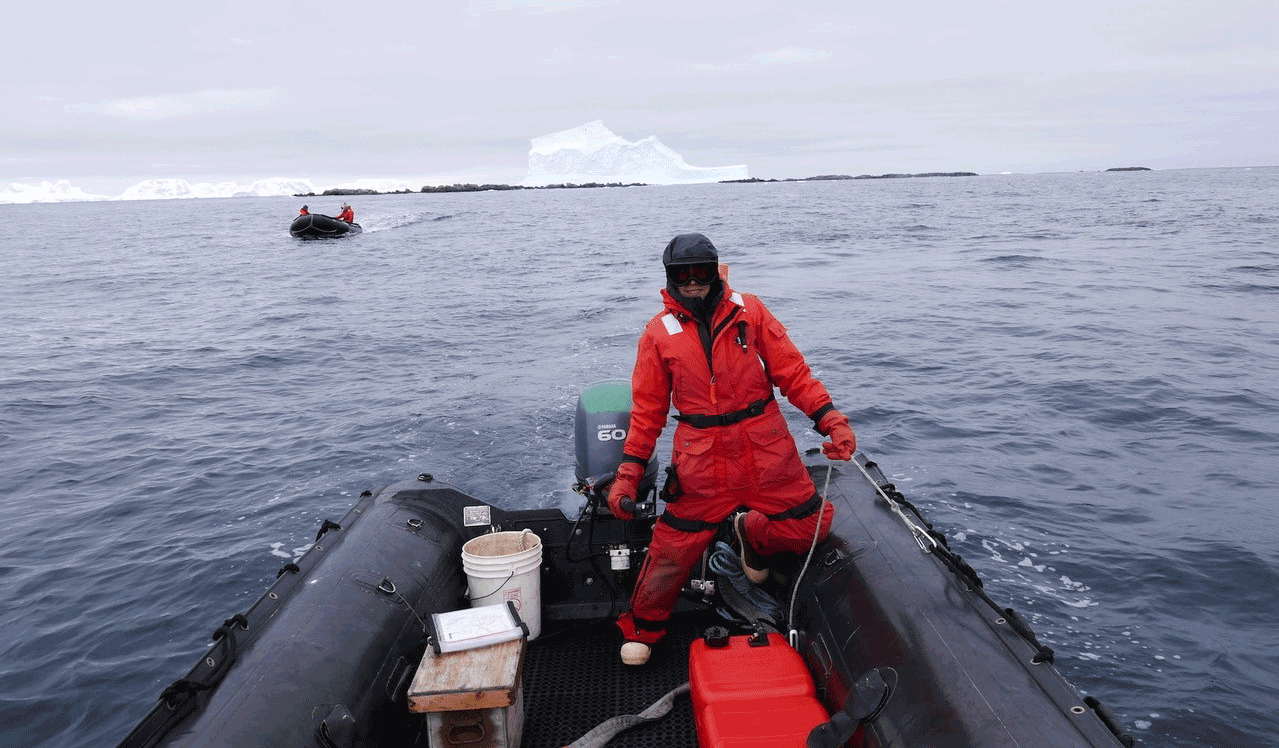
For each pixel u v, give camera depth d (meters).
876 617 2.67
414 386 11.38
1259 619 5.15
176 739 2.12
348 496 7.44
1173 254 26.61
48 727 4.62
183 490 8.02
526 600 3.39
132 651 5.32
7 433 10.31
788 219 54.91
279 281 27.83
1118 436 8.61
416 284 24.92
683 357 2.89
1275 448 8.13
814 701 2.65
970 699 2.17
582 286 22.58
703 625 3.62
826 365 12.03
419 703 2.47
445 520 3.67
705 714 2.59
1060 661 4.74
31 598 6.04
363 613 2.82
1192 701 4.40
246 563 6.37
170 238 60.81
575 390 9.98
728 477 2.95
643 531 3.79
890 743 2.25
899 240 35.16
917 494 7.05
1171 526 6.40
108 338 17.53
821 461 3.92
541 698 3.16
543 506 6.45
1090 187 118.00
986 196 91.56
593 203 109.50
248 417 10.59
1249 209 54.00
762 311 2.97
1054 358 12.13
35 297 25.89
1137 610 5.26
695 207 84.12
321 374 12.88
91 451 9.51
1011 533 6.32
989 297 18.41
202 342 16.42
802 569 3.14
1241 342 13.01
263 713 2.25
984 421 9.15
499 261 31.69
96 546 6.89
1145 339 13.38
